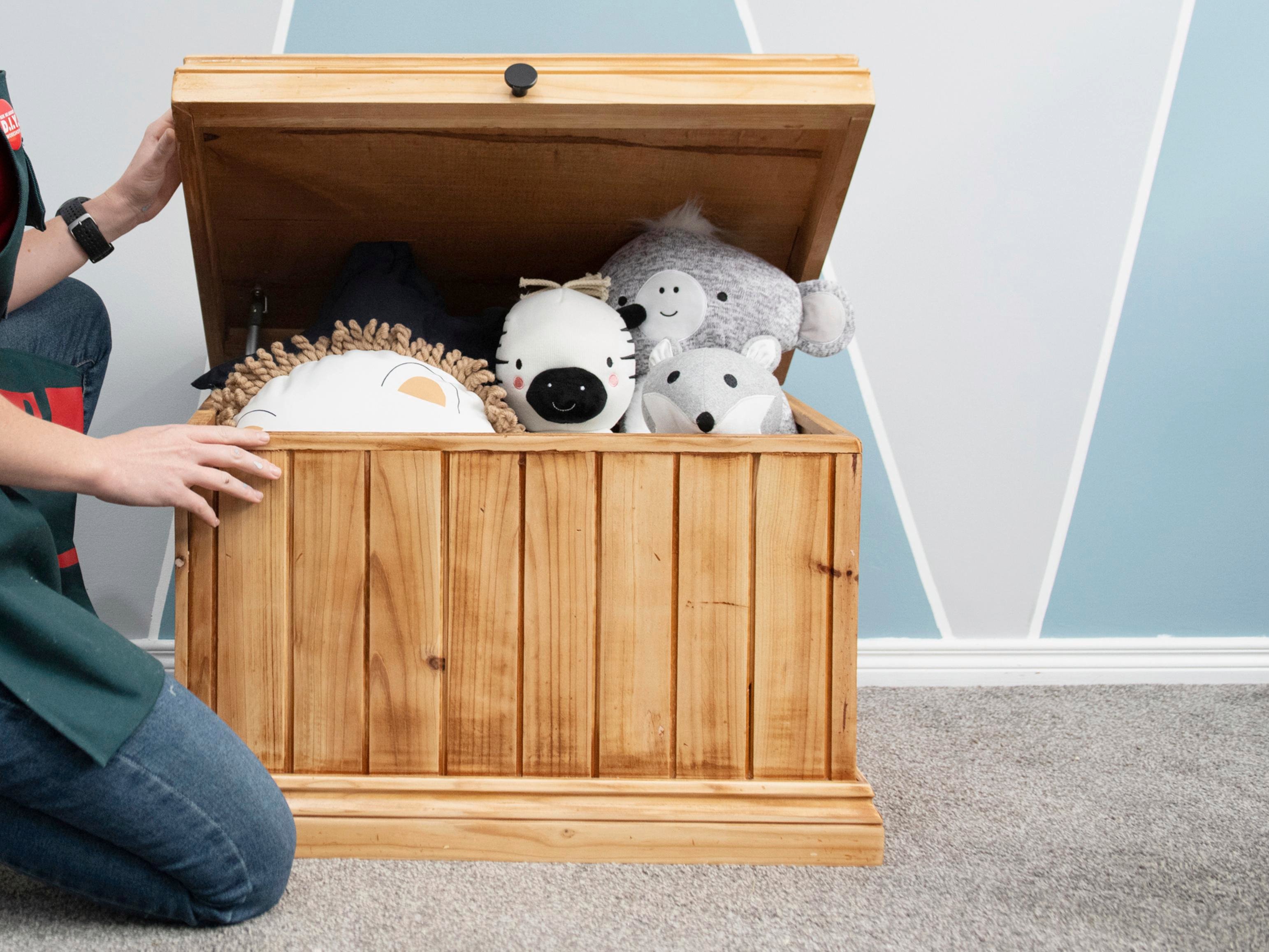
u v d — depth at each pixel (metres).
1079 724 1.17
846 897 0.75
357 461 0.78
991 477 1.31
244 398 0.87
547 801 0.80
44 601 0.65
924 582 1.32
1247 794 0.96
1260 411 1.31
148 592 1.25
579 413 0.88
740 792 0.80
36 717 0.62
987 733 1.13
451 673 0.80
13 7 1.16
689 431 0.86
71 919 0.71
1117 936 0.70
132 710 0.64
